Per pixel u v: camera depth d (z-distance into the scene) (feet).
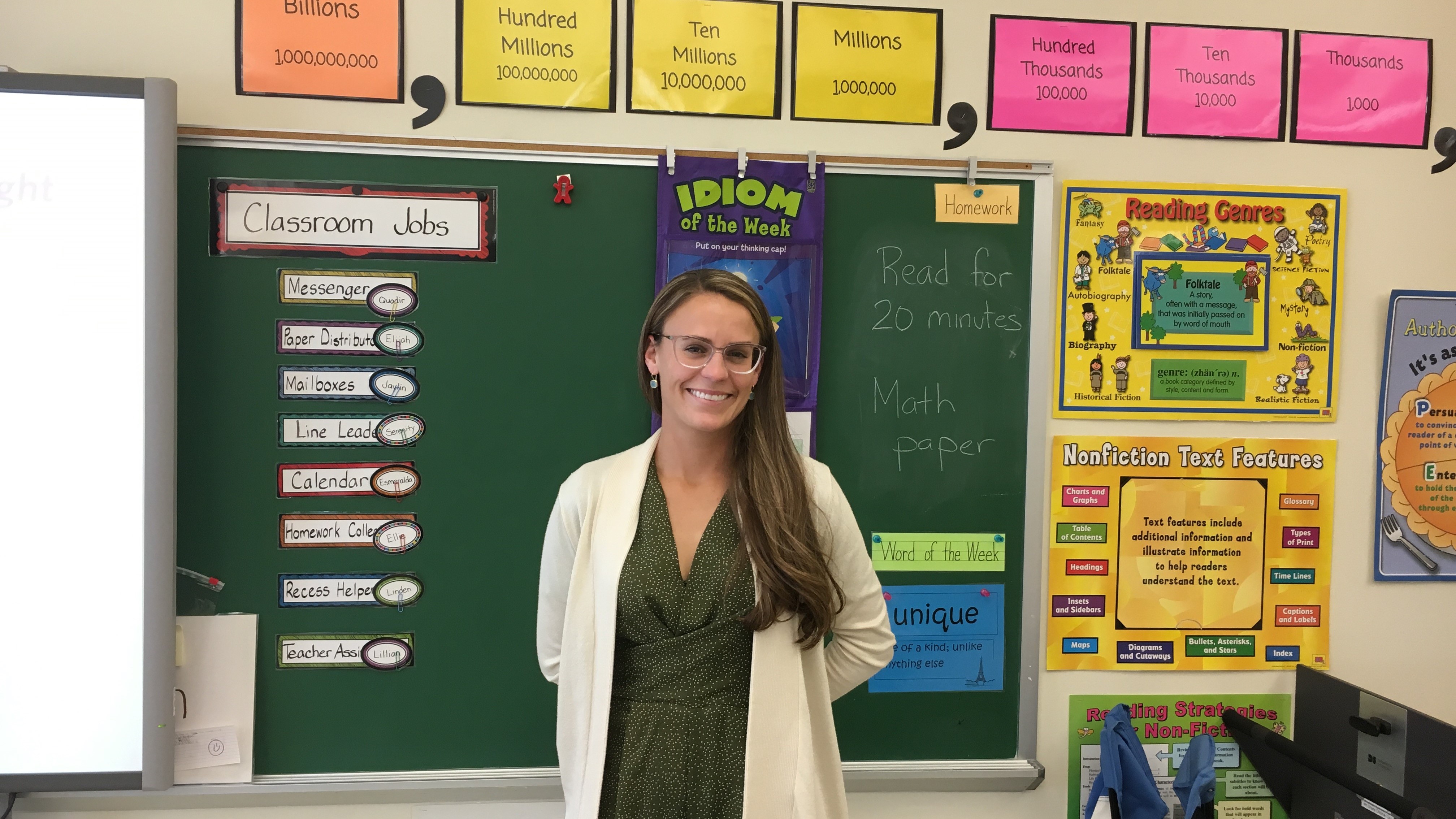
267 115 4.82
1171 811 5.40
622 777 3.46
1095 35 5.24
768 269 5.02
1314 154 5.39
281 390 4.80
